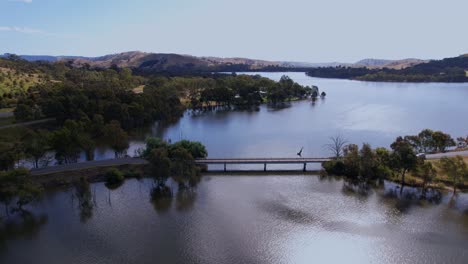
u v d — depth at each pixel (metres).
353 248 60.97
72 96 155.88
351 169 97.50
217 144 136.62
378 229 67.56
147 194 85.38
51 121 149.25
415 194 85.31
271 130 162.25
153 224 69.50
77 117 145.00
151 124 176.00
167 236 64.81
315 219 71.69
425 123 176.25
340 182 94.12
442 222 70.56
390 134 153.25
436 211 75.62
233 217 72.50
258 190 88.19
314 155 121.81
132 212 75.12
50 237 64.94
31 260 57.53
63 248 61.09
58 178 90.94
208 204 79.31
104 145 132.25
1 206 77.81
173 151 95.94
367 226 68.75
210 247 61.09
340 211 75.50
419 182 91.38
